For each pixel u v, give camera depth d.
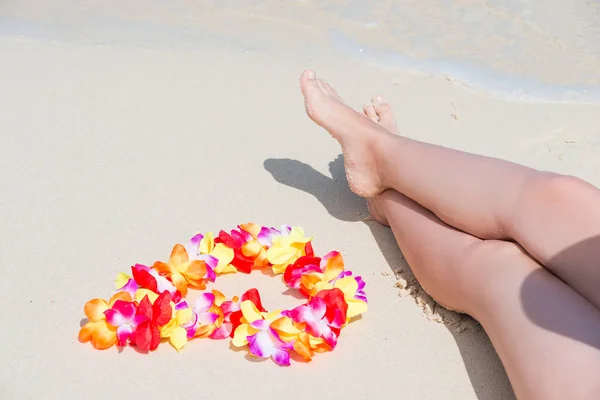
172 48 3.83
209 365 2.07
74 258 2.44
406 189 2.34
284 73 3.63
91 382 2.00
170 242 2.52
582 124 3.27
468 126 3.25
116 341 2.10
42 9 4.18
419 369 2.08
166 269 2.29
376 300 2.33
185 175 2.88
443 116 3.32
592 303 1.88
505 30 4.02
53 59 3.68
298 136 3.17
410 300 2.33
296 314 2.09
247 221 2.65
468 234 2.17
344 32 4.01
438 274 2.18
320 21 4.12
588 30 4.01
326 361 2.09
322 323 2.10
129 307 2.07
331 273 2.30
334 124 2.54
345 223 2.69
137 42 3.87
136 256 2.46
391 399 1.98
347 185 2.90
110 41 3.87
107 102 3.34
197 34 3.96
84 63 3.65
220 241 2.44
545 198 1.97
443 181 2.21
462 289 2.08
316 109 2.57
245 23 4.09
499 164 2.15
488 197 2.09
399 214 2.40
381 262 2.50
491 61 3.75
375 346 2.15
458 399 1.99
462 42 3.92
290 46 3.88
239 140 3.12
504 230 2.07
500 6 4.23
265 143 3.11
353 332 2.20
